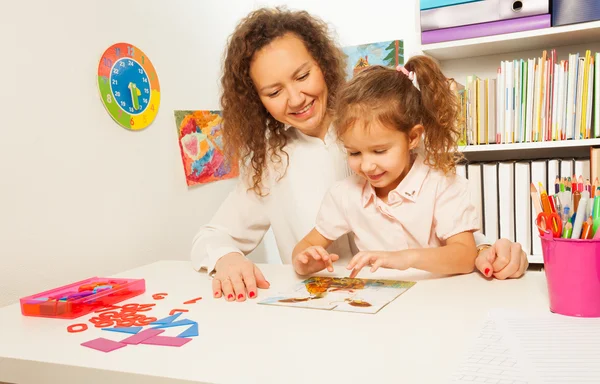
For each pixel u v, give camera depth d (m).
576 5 1.55
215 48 1.84
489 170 1.73
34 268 1.10
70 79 1.21
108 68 1.32
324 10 2.17
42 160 1.12
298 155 1.21
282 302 0.71
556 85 1.62
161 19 1.55
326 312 0.65
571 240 0.58
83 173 1.24
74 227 1.21
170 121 1.58
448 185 0.94
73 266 1.20
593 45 1.76
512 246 0.83
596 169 1.58
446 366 0.46
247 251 1.30
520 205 1.70
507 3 1.63
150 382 0.49
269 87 1.06
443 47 1.73
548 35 1.62
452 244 0.86
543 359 0.46
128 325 0.65
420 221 0.94
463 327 0.56
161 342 0.57
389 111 0.84
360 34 2.13
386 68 0.94
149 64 1.48
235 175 1.92
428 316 0.61
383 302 0.68
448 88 0.96
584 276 0.58
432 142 0.95
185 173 1.64
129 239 1.39
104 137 1.31
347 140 0.88
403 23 2.06
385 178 0.89
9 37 1.06
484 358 0.47
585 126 1.59
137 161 1.43
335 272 0.92
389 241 0.97
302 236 1.21
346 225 1.03
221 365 0.49
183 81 1.65
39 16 1.13
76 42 1.23
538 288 0.73
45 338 0.62
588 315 0.58
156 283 0.90
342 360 0.49
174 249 1.58
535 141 1.66
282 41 1.04
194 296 0.79
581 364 0.44
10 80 1.06
